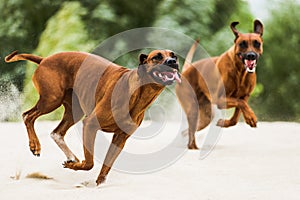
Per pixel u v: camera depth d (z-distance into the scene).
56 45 27.89
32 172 10.73
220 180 10.10
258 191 9.12
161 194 8.86
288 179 10.16
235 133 18.34
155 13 29.81
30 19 29.83
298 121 27.05
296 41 31.00
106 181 9.95
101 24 29.19
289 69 30.72
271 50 30.66
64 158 12.39
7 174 10.67
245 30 30.38
